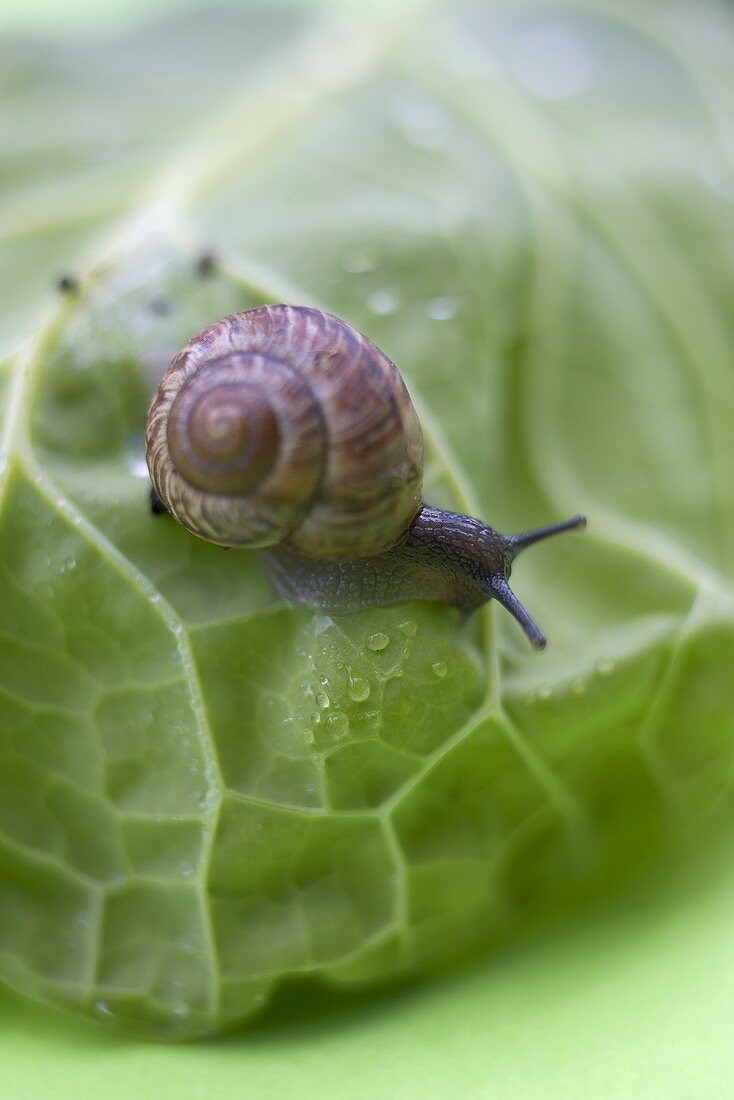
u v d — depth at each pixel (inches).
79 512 6.9
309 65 8.3
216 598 6.9
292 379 6.6
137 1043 7.0
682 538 7.8
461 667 6.9
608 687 7.1
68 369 7.1
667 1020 6.9
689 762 7.4
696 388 8.0
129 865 7.0
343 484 6.7
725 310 8.1
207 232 7.4
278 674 6.9
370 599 6.9
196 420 6.6
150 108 8.0
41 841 7.0
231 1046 7.0
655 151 8.2
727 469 8.0
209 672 6.8
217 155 7.7
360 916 7.0
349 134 7.9
